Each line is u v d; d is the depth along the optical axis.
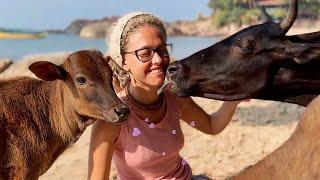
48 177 2.48
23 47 18.92
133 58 1.33
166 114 1.38
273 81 1.72
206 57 1.72
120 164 1.39
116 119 1.33
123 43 1.34
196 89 1.72
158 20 1.35
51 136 1.81
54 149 1.84
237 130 3.07
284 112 3.50
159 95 1.37
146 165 1.36
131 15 1.35
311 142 0.90
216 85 1.71
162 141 1.36
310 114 0.91
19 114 1.78
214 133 1.57
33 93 1.81
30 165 1.80
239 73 1.71
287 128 3.14
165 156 1.36
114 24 1.38
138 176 1.38
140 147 1.35
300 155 0.91
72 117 1.77
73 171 2.53
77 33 55.09
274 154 0.97
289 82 1.72
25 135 1.78
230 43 1.73
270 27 1.72
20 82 1.83
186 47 16.12
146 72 1.33
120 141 1.36
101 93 1.67
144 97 1.34
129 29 1.33
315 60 1.68
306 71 1.71
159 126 1.36
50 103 1.81
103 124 1.34
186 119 1.51
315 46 1.67
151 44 1.32
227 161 2.62
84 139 3.02
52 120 1.81
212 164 2.58
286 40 1.70
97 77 1.68
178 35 41.44
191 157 2.68
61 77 1.73
